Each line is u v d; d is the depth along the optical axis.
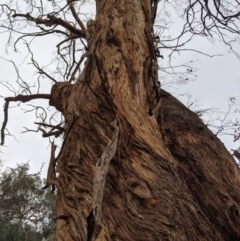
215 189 4.75
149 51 4.91
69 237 3.51
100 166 3.28
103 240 3.24
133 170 3.69
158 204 3.46
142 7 5.21
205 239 3.45
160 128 4.84
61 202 3.86
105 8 5.34
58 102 5.96
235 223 4.44
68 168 4.02
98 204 3.00
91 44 5.30
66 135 4.49
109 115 4.22
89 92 4.59
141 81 4.65
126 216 3.35
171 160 4.11
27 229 11.24
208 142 5.32
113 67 4.62
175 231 3.29
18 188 9.59
